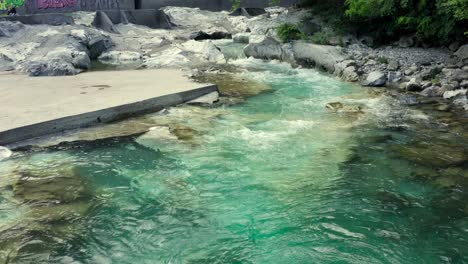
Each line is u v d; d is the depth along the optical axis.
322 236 4.96
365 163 6.88
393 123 8.73
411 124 8.66
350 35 16.36
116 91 9.73
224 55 16.44
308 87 11.81
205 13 27.03
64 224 5.17
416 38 15.41
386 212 5.47
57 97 9.19
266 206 5.62
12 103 8.70
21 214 5.34
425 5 14.34
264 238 4.92
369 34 16.56
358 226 5.16
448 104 10.01
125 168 6.64
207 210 5.52
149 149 7.30
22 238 4.86
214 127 8.37
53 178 6.27
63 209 5.49
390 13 15.03
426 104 10.05
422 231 5.05
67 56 14.42
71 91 9.79
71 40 16.30
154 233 5.02
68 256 4.58
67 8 29.22
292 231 5.06
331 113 9.40
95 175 6.41
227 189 6.05
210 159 6.98
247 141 7.70
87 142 7.48
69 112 8.01
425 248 4.73
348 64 13.14
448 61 13.11
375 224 5.20
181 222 5.25
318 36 16.23
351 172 6.57
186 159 6.96
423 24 14.08
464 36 14.16
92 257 4.57
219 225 5.19
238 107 9.74
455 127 8.46
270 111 9.50
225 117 8.98
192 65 14.92
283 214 5.43
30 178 6.25
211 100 9.91
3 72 13.21
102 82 10.89
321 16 17.89
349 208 5.57
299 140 7.79
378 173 6.54
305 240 4.88
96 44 16.77
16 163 6.68
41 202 5.62
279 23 18.44
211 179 6.32
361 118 9.04
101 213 5.42
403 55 14.12
